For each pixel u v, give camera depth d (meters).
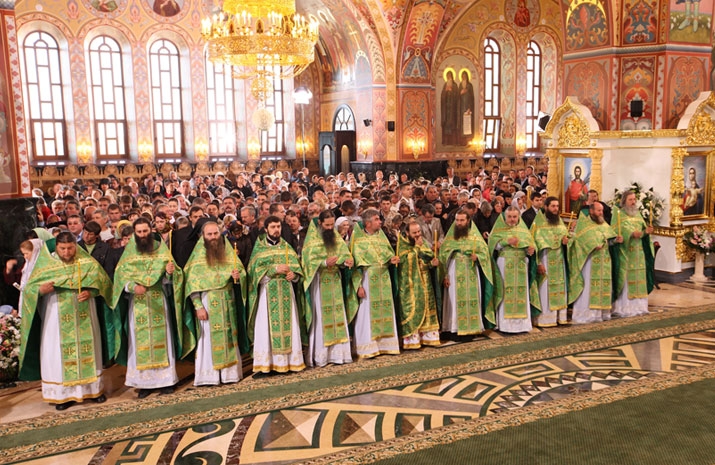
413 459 4.88
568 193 12.20
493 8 24.84
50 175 20.66
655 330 8.14
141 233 6.27
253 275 6.71
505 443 5.11
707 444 5.03
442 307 7.90
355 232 7.33
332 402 6.03
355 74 23.11
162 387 6.41
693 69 11.39
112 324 6.35
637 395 6.04
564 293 8.47
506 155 26.23
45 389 6.08
